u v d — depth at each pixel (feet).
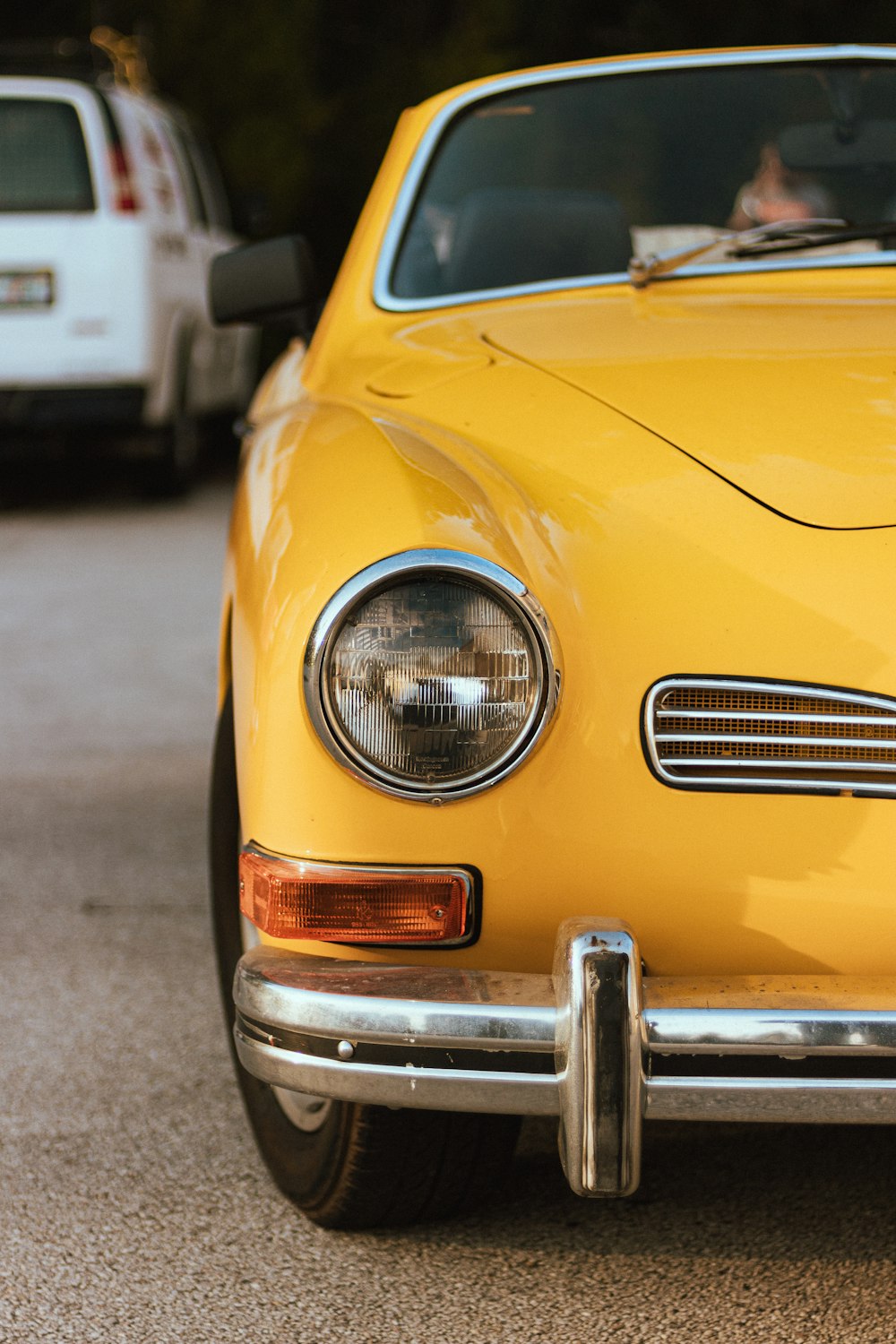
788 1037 5.34
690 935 5.76
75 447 28.58
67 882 11.67
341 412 7.41
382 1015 5.54
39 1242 7.10
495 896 5.74
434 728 5.61
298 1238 7.10
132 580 22.79
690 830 5.74
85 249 25.20
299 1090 5.77
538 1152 7.84
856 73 10.28
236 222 33.40
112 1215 7.31
